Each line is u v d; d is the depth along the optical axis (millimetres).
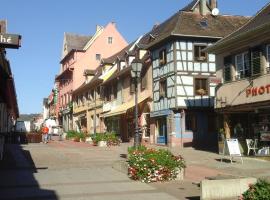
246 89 20047
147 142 32750
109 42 57438
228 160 19062
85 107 51344
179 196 10594
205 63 29484
